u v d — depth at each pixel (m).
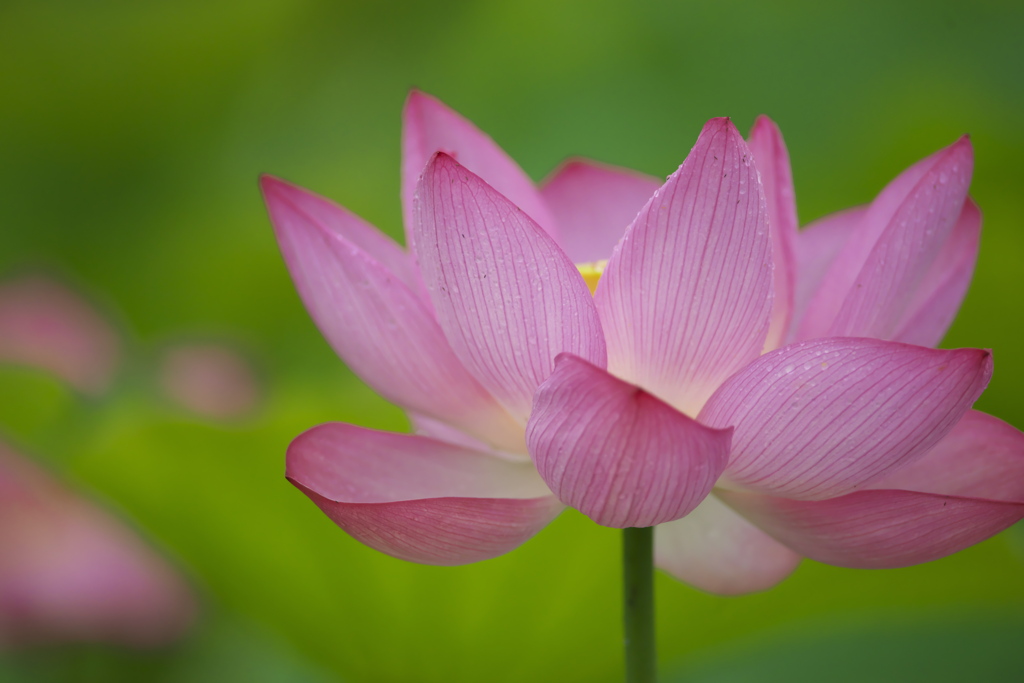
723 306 0.78
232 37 1.57
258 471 0.96
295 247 0.83
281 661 1.15
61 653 1.09
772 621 0.96
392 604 0.94
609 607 0.94
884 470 0.78
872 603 0.96
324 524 0.94
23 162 1.57
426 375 0.83
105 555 1.10
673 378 0.80
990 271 1.07
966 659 1.11
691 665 1.04
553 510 0.80
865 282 0.79
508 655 0.96
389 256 0.86
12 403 1.29
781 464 0.78
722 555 0.88
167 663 1.12
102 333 1.47
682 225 0.77
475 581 0.93
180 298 1.49
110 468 0.97
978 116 1.28
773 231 0.82
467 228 0.77
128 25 1.52
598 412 0.75
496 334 0.79
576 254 0.92
